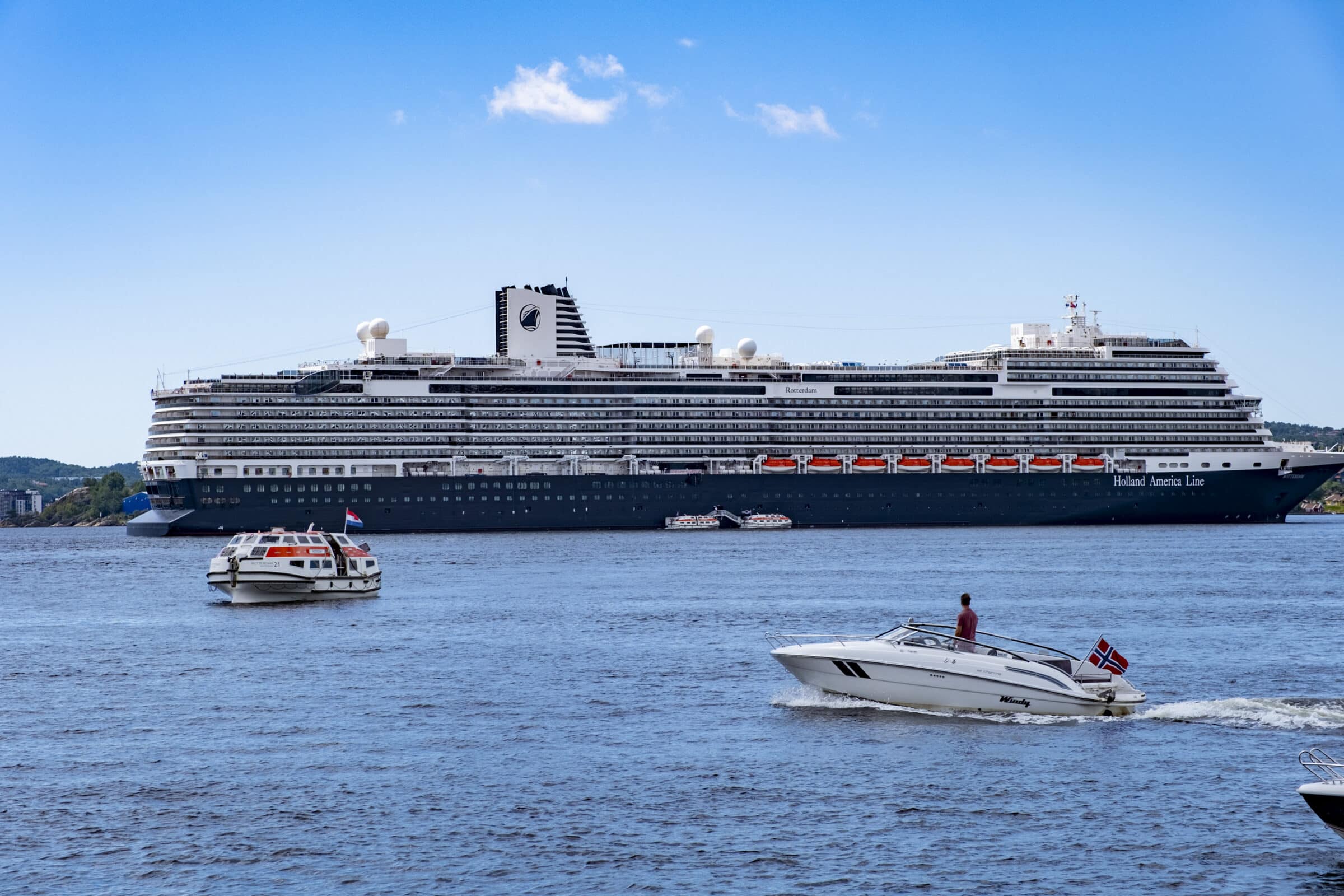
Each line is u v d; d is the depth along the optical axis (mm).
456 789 79562
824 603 184875
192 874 66062
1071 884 64625
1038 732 92750
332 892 63844
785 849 69188
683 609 176500
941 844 69812
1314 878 65375
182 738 93312
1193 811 74812
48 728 96812
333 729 95812
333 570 191125
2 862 67750
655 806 76188
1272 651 134500
